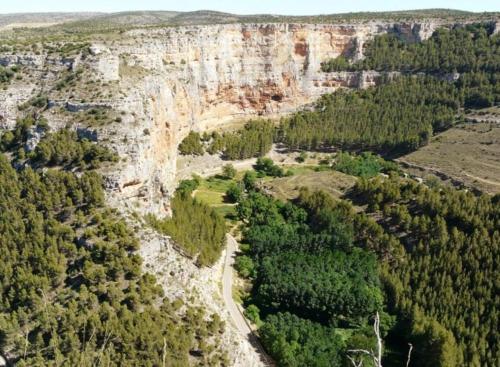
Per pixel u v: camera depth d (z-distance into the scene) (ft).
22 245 293.23
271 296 349.41
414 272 354.74
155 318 257.14
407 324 326.44
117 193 333.62
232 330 293.64
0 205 314.55
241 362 274.77
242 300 357.00
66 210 310.65
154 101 473.67
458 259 347.15
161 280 286.25
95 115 370.73
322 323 342.03
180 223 377.91
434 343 293.02
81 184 322.14
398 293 342.44
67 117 373.20
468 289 325.83
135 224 312.29
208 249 371.15
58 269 274.16
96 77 410.11
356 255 386.11
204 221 409.08
